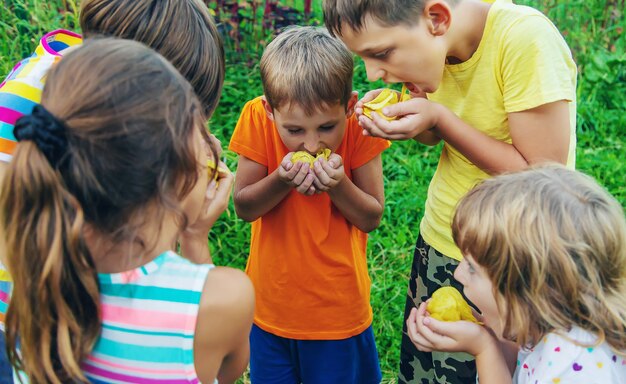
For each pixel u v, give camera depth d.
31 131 1.27
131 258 1.42
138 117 1.31
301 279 2.47
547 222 1.58
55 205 1.29
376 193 2.50
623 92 4.96
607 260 1.58
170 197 1.38
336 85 2.21
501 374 1.80
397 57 2.03
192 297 1.44
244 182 2.49
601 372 1.55
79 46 1.42
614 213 1.61
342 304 2.50
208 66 1.95
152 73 1.36
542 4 5.18
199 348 1.49
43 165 1.28
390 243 3.68
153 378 1.45
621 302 1.59
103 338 1.43
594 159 4.35
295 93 2.19
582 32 5.16
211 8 4.61
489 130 2.20
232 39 4.67
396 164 4.25
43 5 4.48
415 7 1.96
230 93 4.54
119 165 1.30
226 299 1.48
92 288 1.36
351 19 1.99
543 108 2.03
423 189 4.04
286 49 2.25
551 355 1.58
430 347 1.88
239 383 3.08
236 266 3.54
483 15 2.10
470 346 1.83
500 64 2.08
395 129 2.10
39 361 1.41
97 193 1.31
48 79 1.37
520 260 1.58
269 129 2.45
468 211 1.68
